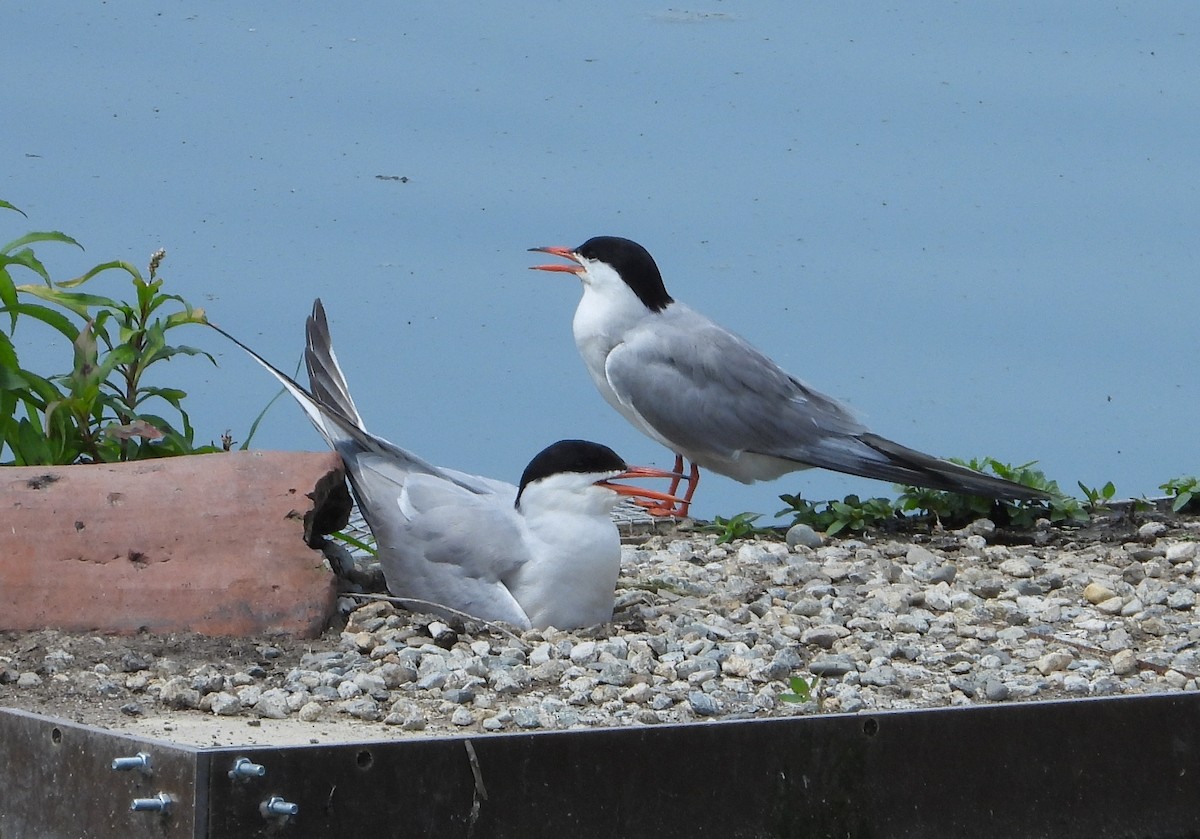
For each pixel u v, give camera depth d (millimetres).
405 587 11727
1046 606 12719
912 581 13578
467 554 11484
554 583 11391
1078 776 9266
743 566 13961
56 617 10984
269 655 10680
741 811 8617
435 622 11258
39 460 12812
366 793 7883
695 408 15750
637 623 11695
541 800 8242
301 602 11125
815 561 14211
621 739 8367
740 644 11188
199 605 11039
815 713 9961
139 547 11156
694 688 10352
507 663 10547
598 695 10055
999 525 15867
